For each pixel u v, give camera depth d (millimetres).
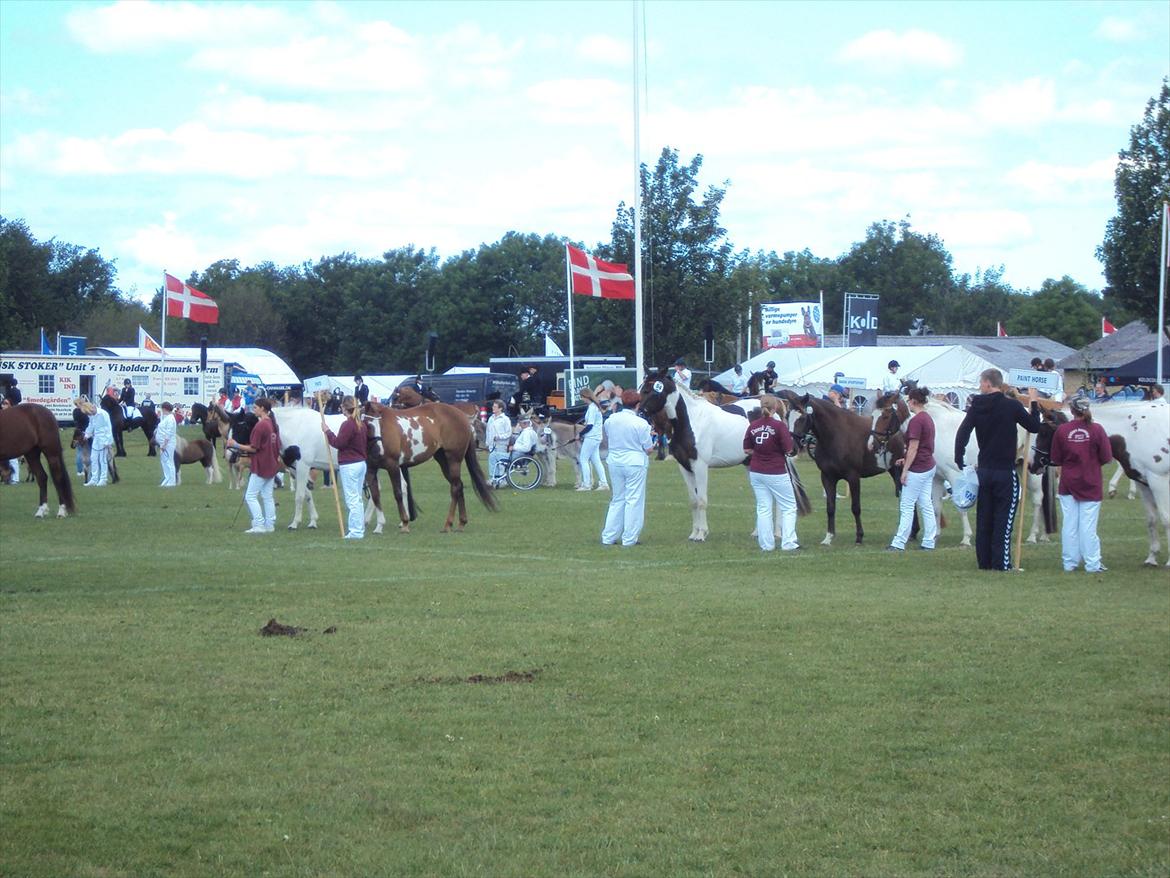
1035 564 16906
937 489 19578
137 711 9344
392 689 9953
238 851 6746
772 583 15297
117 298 131625
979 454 16375
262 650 11352
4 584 15289
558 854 6684
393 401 26672
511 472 31422
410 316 113250
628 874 6438
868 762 8117
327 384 69875
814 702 9516
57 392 66688
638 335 37094
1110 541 19203
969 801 7414
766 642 11609
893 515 23750
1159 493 16250
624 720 9070
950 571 16250
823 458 19281
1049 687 9906
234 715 9242
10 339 101250
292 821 7172
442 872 6473
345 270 121188
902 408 18922
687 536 20734
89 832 7016
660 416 19750
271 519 21734
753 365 51438
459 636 11953
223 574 16188
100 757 8297
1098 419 16484
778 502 18609
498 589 14836
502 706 9453
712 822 7121
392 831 7031
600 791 7629
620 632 12102
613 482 19484
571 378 45781
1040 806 7340
